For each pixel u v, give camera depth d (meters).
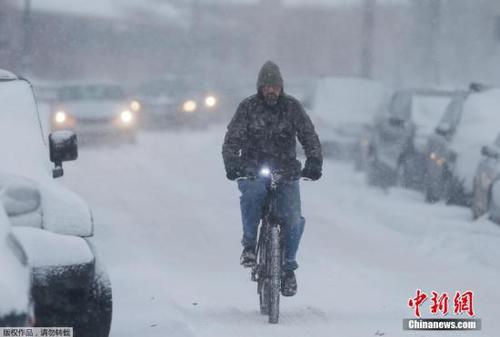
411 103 53.75
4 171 18.33
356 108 68.69
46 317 16.47
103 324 17.19
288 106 21.81
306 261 30.61
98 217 39.56
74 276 15.98
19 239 15.65
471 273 29.05
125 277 26.06
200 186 53.28
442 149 44.56
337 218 41.50
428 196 45.50
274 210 21.80
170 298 23.47
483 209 37.47
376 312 23.17
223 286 26.56
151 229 37.12
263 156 21.78
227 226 38.53
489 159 38.12
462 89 50.16
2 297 13.84
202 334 20.30
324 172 60.81
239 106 21.88
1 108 20.38
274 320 21.53
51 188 17.91
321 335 20.45
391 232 37.62
